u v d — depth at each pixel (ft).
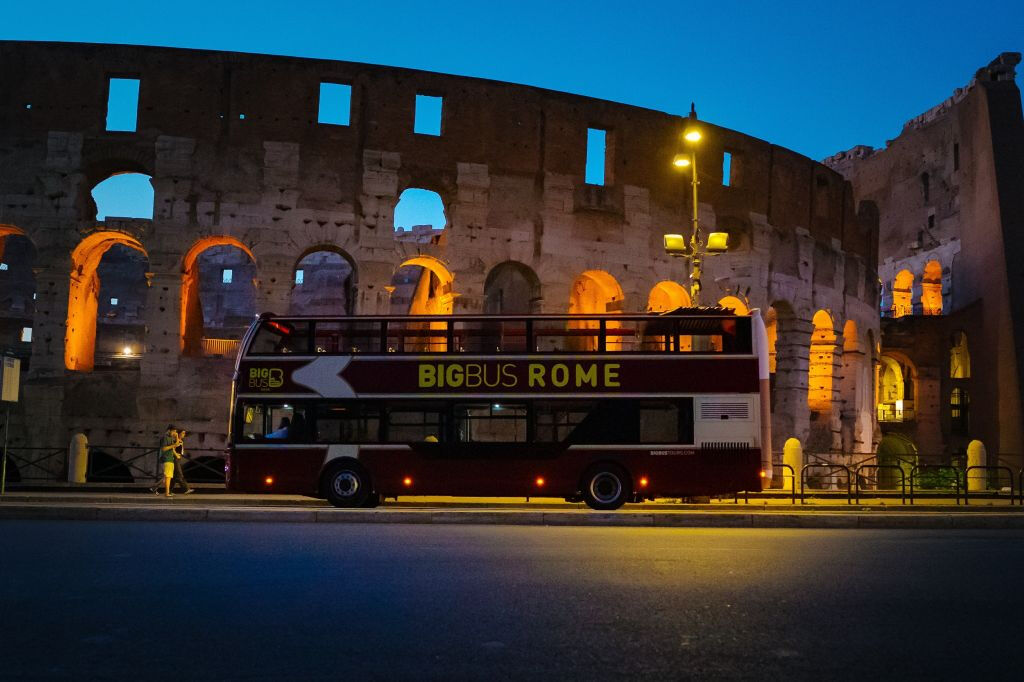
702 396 75.00
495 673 22.58
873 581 37.35
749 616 29.60
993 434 176.96
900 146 222.48
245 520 64.90
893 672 23.02
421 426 76.28
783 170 150.41
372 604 31.27
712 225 138.62
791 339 148.97
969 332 187.73
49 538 50.85
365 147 119.44
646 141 134.51
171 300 113.60
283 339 80.94
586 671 22.77
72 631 27.07
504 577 37.22
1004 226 176.76
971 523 67.56
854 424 161.58
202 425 112.37
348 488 75.82
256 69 118.21
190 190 115.03
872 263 173.88
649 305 139.54
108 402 111.75
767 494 95.91
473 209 122.31
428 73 123.24
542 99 127.75
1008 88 185.47
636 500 75.97
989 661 24.22
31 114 114.52
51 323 112.16
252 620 28.66
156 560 41.88
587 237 128.06
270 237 115.65
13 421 110.11
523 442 75.56
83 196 114.73
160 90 116.26
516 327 121.60
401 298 239.91
